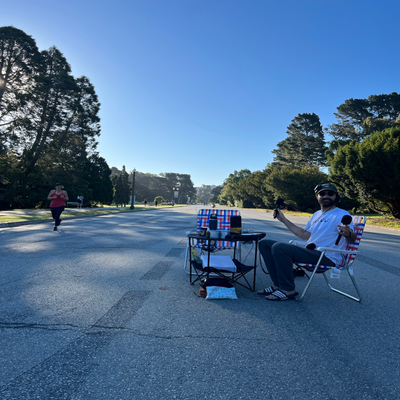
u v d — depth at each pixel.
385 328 3.18
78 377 2.18
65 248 7.87
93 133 45.38
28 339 2.76
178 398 1.96
